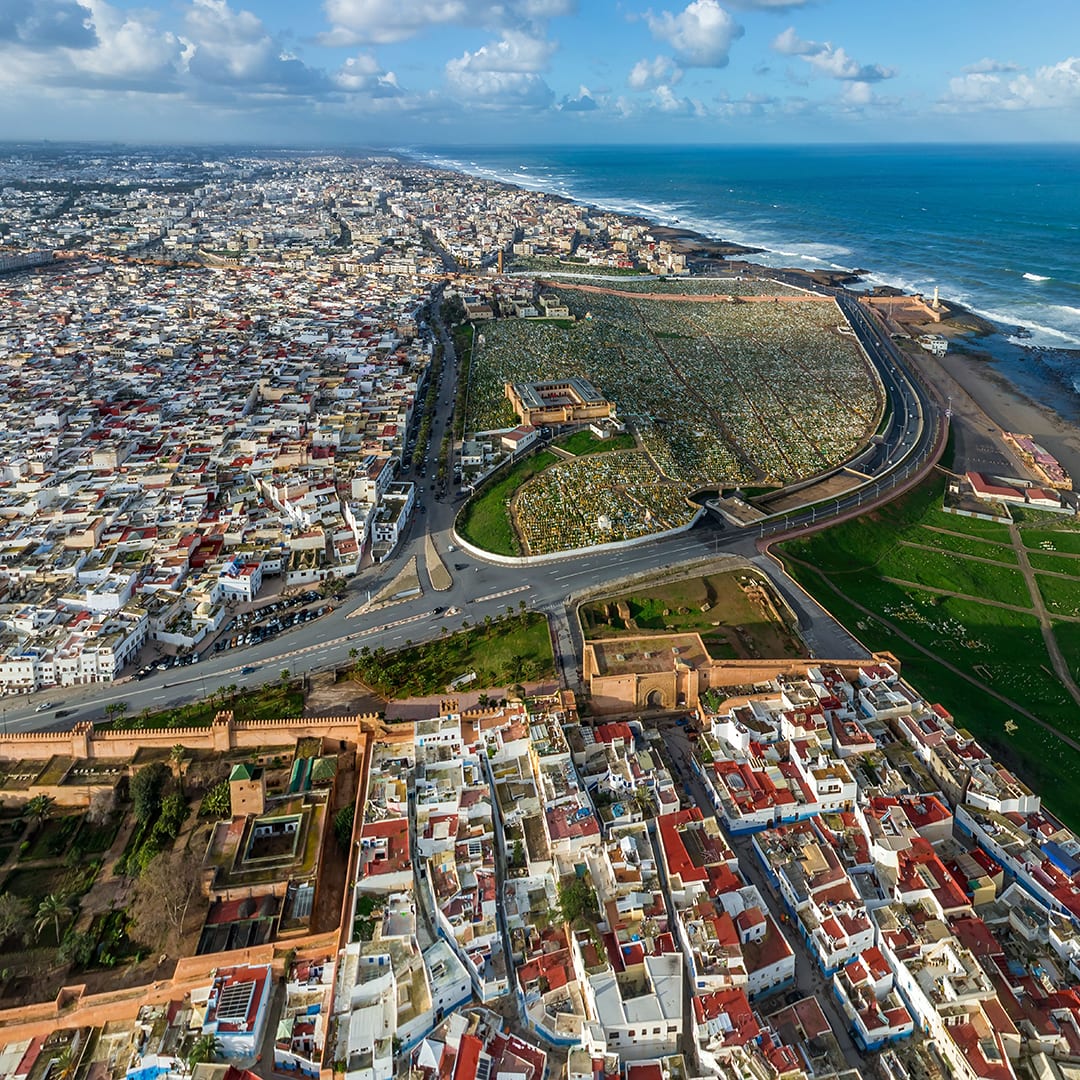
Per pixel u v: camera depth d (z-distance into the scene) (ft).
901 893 547.08
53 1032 499.10
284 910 561.02
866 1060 475.72
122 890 595.88
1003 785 647.56
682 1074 452.35
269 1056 479.00
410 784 647.15
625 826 605.31
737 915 528.22
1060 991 491.72
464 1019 481.05
